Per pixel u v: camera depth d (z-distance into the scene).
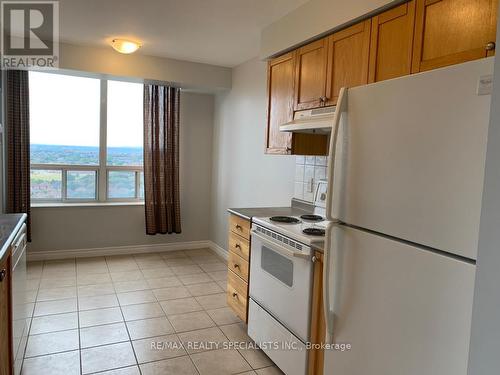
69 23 3.03
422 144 1.19
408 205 1.24
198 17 2.83
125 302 3.27
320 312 1.88
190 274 4.06
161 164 4.71
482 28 1.42
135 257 4.61
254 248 2.55
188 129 4.97
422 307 1.19
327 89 2.32
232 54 3.85
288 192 3.34
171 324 2.89
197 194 5.11
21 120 3.99
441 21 1.58
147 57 3.97
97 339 2.61
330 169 1.55
